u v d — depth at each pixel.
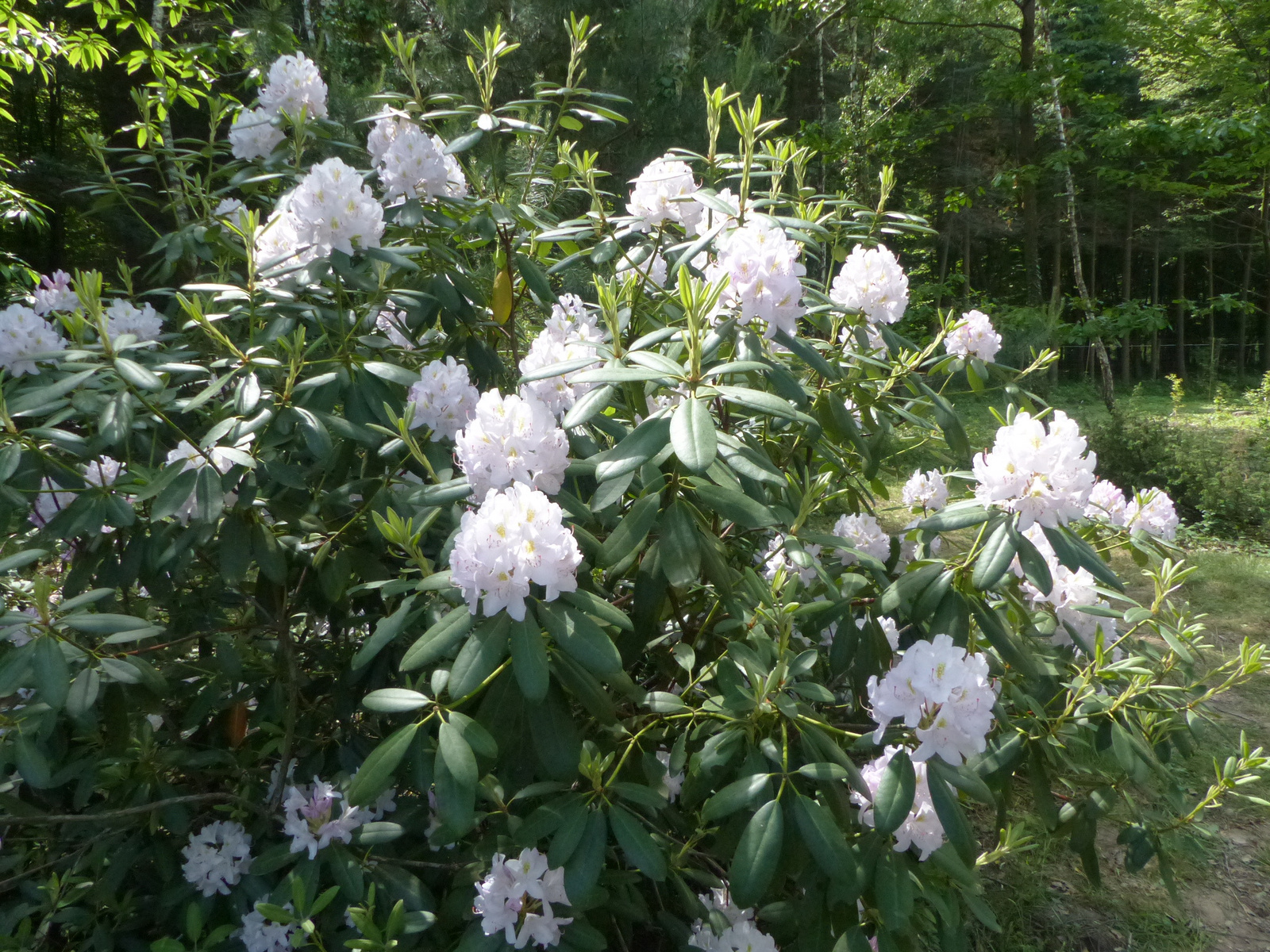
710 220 2.05
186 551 1.77
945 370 2.43
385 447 1.77
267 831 1.83
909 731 1.46
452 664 1.52
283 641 1.96
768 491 2.07
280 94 2.53
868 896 1.57
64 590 1.83
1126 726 1.97
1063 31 13.98
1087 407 10.84
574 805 1.39
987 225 18.28
